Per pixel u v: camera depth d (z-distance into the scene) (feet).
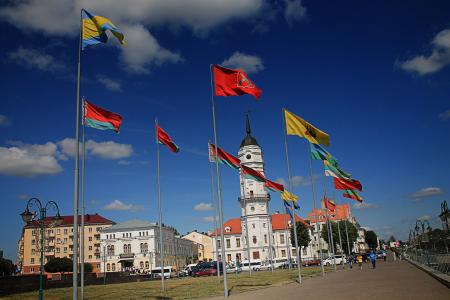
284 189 167.63
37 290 142.61
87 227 446.19
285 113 116.67
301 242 370.32
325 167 148.46
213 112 90.27
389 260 292.61
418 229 216.54
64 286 164.66
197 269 284.61
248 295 83.66
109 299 94.89
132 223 416.67
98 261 415.03
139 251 401.49
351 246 392.68
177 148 122.52
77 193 62.90
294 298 71.36
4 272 308.19
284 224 424.46
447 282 78.02
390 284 90.84
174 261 443.32
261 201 382.22
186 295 95.04
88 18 71.56
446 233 137.90
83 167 91.50
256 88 88.74
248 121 381.60
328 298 68.69
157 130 119.96
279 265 308.81
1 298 110.01
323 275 141.49
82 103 90.22
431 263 131.95
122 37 72.38
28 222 86.02
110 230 410.31
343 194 167.32
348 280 111.45
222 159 138.62
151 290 123.44
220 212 85.97
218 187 87.35
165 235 430.20
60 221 91.20
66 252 441.27
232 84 88.48
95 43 71.00
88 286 168.35
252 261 317.63
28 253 422.00
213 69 90.12
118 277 216.54
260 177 143.64
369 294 72.08
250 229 377.09
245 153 372.99
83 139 90.79
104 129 91.61
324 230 384.68
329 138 114.83
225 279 82.53
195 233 564.71
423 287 79.87
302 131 115.85
